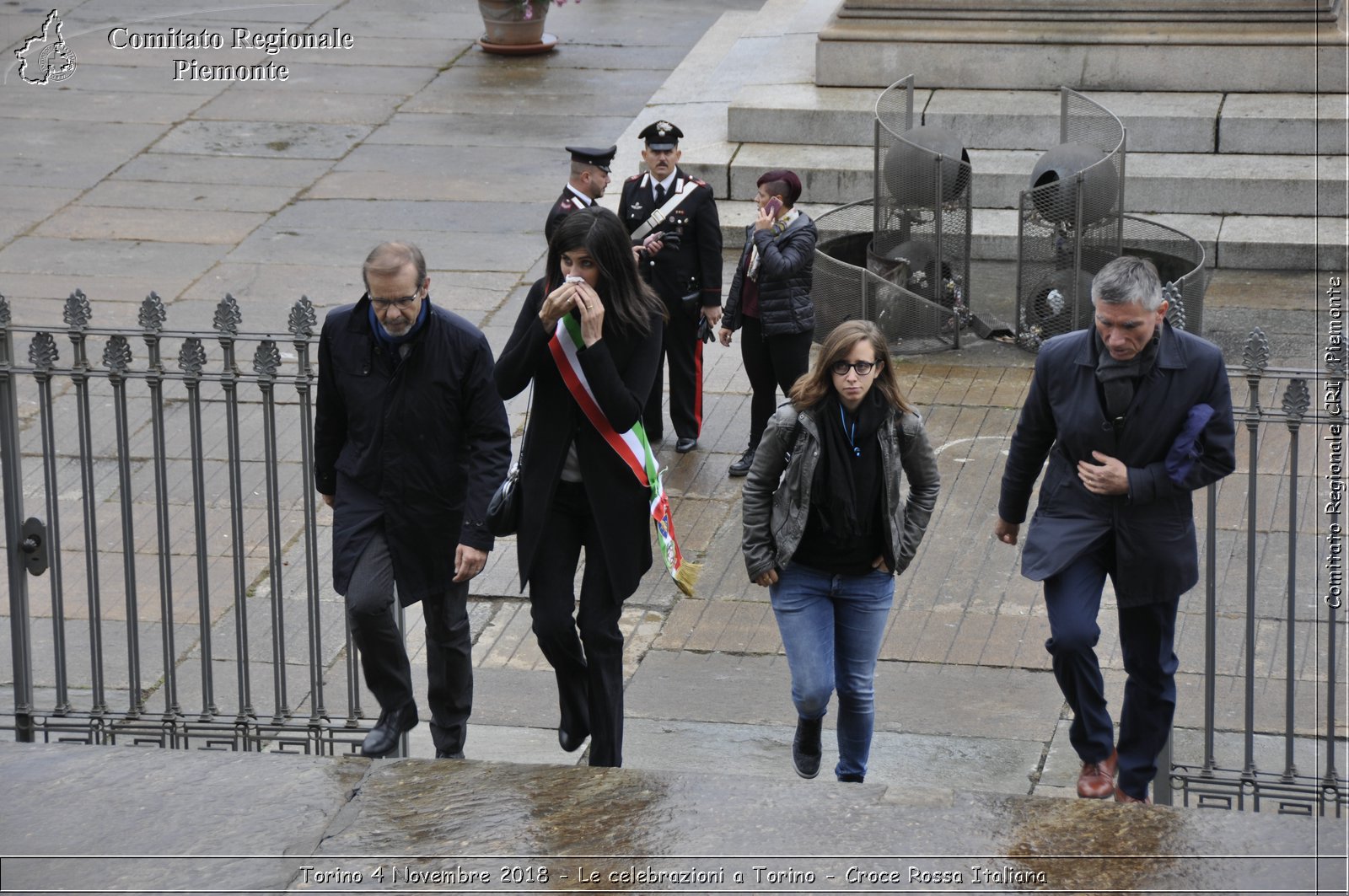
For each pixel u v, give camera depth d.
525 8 70.19
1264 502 31.33
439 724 21.58
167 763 17.58
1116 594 19.78
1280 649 26.22
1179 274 42.44
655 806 16.45
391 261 18.91
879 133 42.03
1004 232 47.69
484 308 44.75
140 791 17.00
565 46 72.88
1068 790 22.58
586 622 20.17
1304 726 24.02
